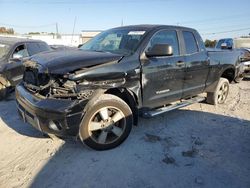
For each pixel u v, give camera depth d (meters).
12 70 6.85
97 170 3.40
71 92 3.52
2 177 3.22
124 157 3.73
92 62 3.71
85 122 3.64
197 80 5.46
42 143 4.12
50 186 3.06
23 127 4.77
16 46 7.32
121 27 5.19
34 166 3.47
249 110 6.33
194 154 3.92
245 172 3.49
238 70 6.95
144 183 3.16
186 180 3.25
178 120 5.35
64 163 3.54
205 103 6.73
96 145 3.82
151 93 4.41
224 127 5.06
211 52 5.85
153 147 4.07
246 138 4.58
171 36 4.86
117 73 3.83
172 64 4.68
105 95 3.83
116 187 3.07
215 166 3.61
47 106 3.44
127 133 4.06
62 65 3.62
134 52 4.20
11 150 3.90
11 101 6.69
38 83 3.84
